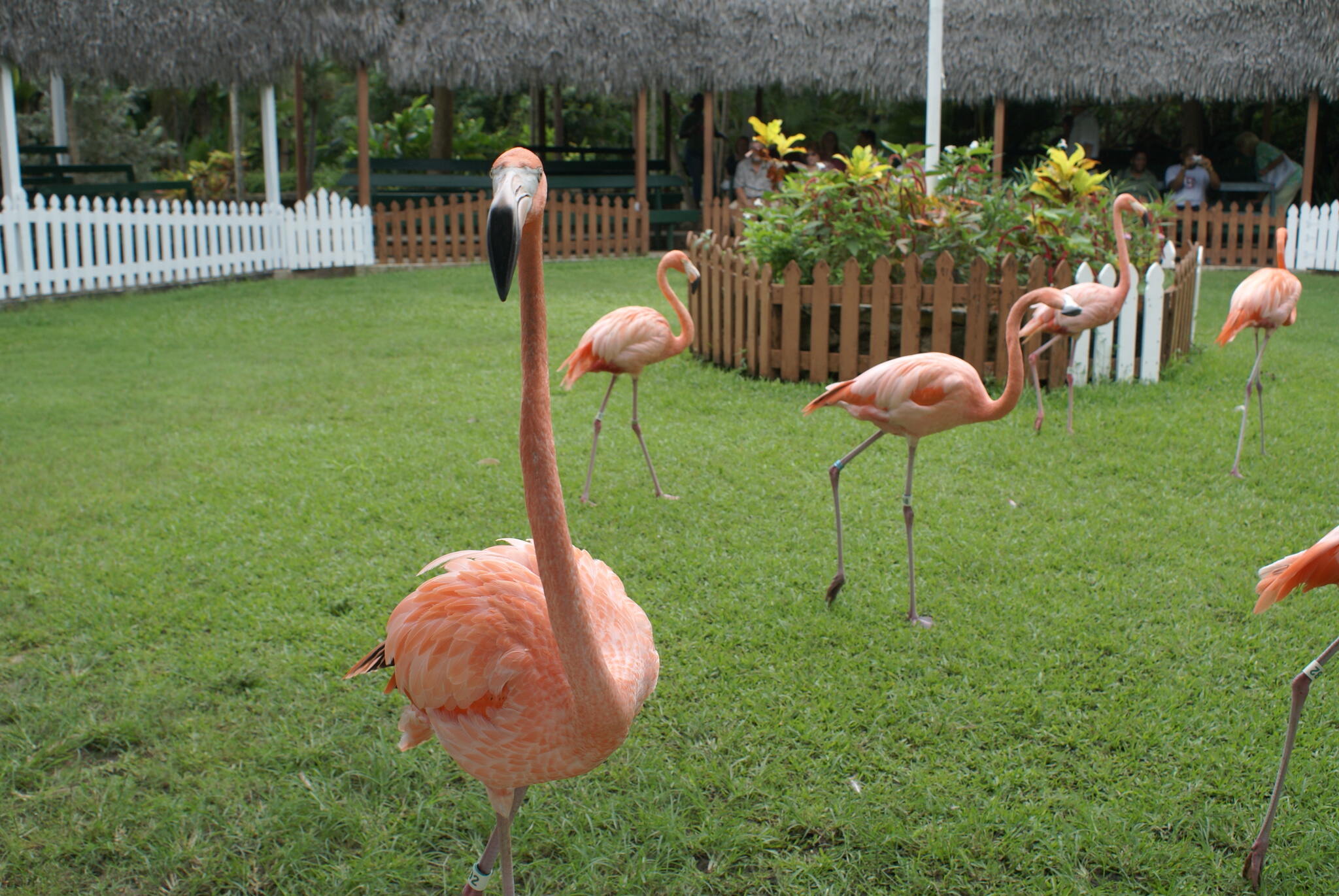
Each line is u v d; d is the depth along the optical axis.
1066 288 7.16
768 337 8.67
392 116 28.14
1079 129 18.58
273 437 7.09
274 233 15.57
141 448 6.80
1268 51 16.17
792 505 5.90
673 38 17.45
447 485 6.16
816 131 25.11
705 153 18.58
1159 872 3.04
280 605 4.63
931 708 3.86
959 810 3.31
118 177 23.84
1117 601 4.66
